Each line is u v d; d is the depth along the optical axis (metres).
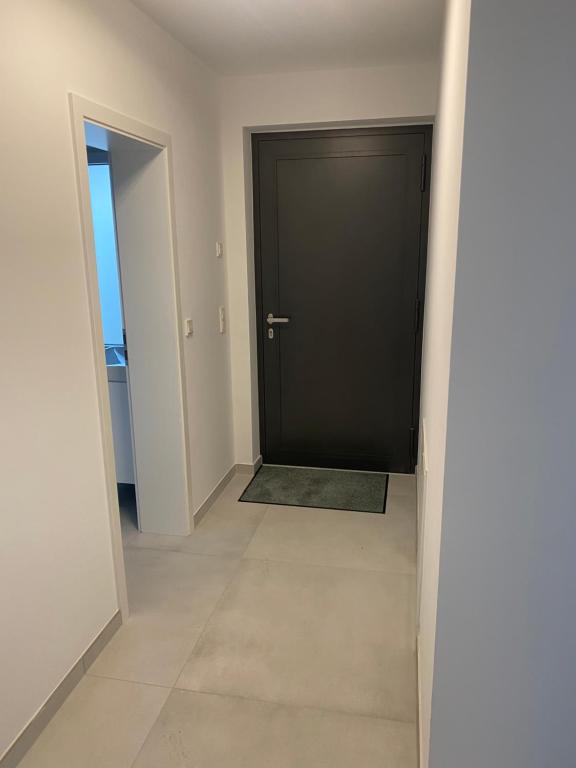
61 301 1.78
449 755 1.25
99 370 1.98
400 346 3.53
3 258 1.53
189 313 2.86
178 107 2.64
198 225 2.94
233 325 3.53
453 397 1.04
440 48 2.40
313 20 2.38
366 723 1.77
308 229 3.46
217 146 3.20
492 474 1.06
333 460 3.80
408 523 3.04
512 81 0.89
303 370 3.69
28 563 1.67
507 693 1.18
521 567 1.10
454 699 1.20
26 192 1.61
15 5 1.55
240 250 3.40
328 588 2.47
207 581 2.54
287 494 3.42
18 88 1.57
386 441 3.70
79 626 1.95
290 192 3.42
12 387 1.58
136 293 2.67
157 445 2.85
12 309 1.56
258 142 3.38
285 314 3.61
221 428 3.42
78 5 1.83
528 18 0.87
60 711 1.83
